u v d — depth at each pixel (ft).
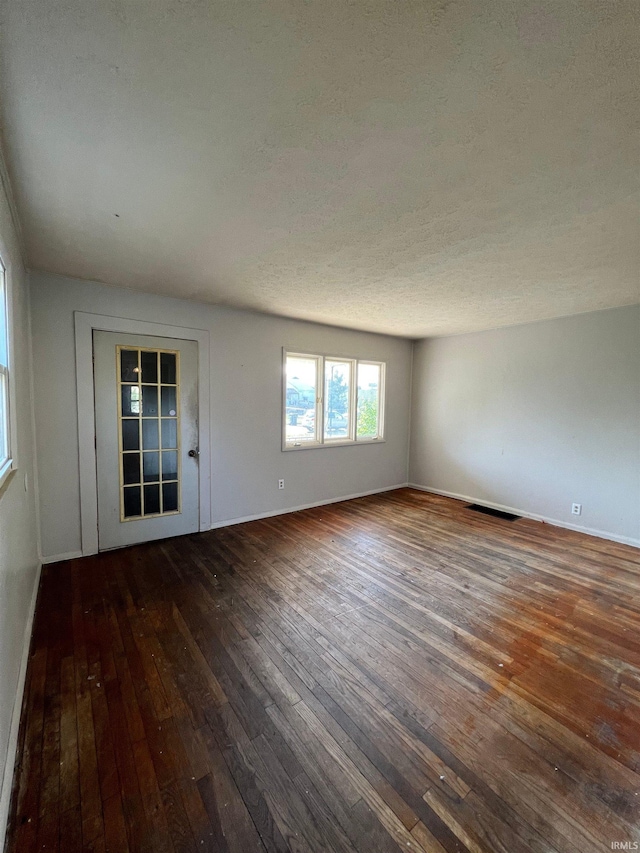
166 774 4.34
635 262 8.01
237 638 6.83
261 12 2.91
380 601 8.18
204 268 8.65
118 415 10.57
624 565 10.16
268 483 13.94
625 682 5.89
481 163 4.73
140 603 7.95
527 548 11.29
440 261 8.06
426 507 15.51
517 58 3.25
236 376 12.78
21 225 6.56
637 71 3.32
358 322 14.56
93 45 3.19
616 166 4.75
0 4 2.83
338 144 4.41
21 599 6.04
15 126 4.13
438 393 17.62
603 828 3.83
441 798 4.12
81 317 9.80
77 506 10.11
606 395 12.17
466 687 5.74
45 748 4.63
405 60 3.30
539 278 9.09
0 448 5.05
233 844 3.66
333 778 4.32
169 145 4.47
